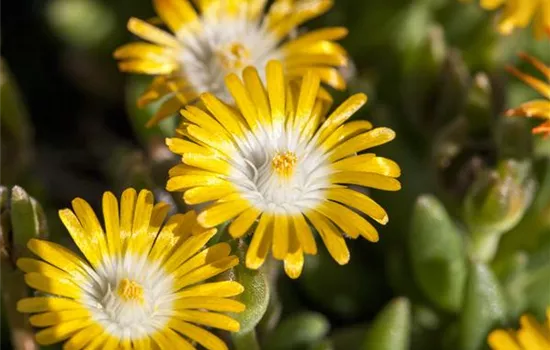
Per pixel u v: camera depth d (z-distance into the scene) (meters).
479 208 0.35
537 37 0.36
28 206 0.32
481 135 0.37
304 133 0.33
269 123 0.33
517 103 0.41
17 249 0.32
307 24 0.42
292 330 0.35
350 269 0.38
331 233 0.31
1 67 0.36
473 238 0.36
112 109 0.44
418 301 0.37
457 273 0.36
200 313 0.31
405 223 0.38
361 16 0.42
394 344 0.34
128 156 0.37
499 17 0.38
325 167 0.32
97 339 0.31
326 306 0.38
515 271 0.37
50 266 0.31
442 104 0.38
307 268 0.37
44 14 0.43
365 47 0.42
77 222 0.31
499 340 0.31
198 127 0.32
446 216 0.36
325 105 0.33
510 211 0.34
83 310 0.31
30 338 0.34
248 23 0.36
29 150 0.39
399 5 0.41
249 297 0.31
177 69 0.35
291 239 0.31
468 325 0.35
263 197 0.32
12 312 0.33
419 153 0.40
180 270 0.31
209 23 0.36
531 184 0.35
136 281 0.31
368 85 0.39
